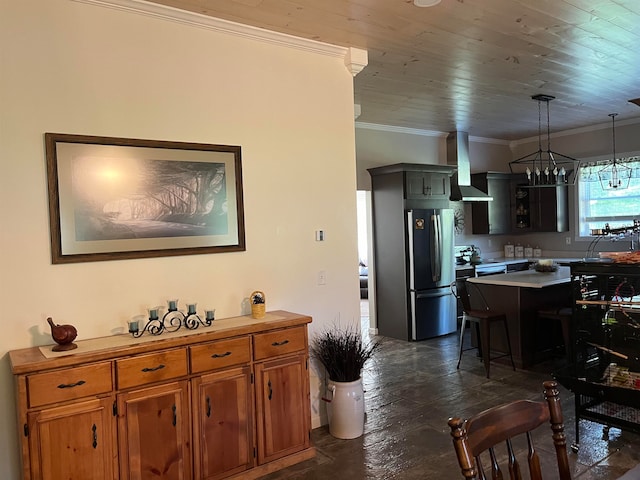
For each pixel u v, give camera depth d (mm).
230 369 2750
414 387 4309
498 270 6953
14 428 2438
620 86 4699
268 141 3311
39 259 2516
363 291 10430
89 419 2305
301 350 3043
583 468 2803
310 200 3512
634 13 3021
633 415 2936
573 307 3227
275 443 2914
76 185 2605
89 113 2652
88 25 2650
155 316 2693
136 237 2787
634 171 6574
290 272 3412
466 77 4320
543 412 1519
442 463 2930
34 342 2498
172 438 2541
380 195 6266
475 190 6973
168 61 2906
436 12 2971
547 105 5449
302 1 2781
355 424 3318
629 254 3000
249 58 3223
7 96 2441
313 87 3520
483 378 4508
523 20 3105
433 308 6105
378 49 3615
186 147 2957
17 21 2467
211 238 3055
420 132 6812
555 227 7238
